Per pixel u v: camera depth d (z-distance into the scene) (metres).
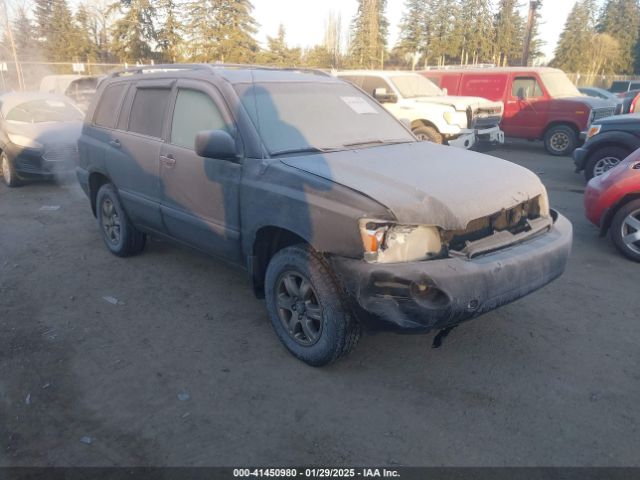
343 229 3.09
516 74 13.80
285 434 2.97
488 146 12.26
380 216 2.99
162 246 6.04
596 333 4.09
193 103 4.33
